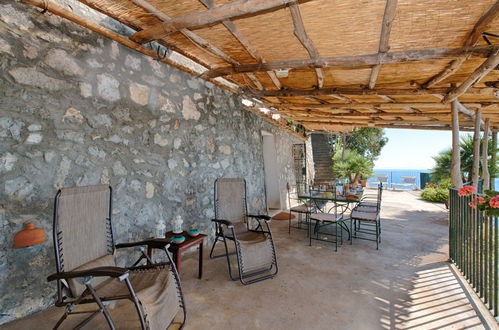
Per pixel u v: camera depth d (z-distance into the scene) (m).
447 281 2.62
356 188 5.07
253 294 2.40
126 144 2.72
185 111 3.48
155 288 1.76
